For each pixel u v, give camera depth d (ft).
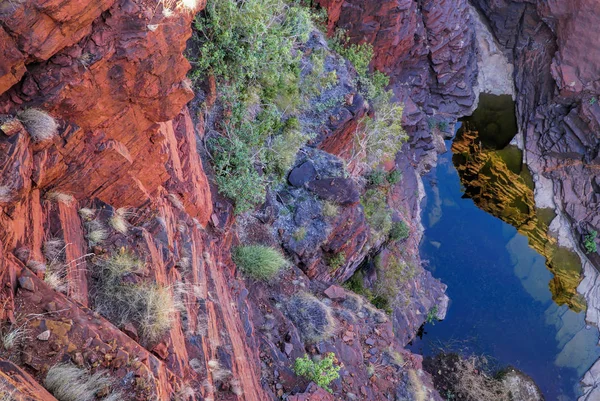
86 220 24.21
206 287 31.96
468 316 98.37
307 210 56.18
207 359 27.20
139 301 23.40
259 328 42.32
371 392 47.39
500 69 129.18
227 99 48.91
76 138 22.54
